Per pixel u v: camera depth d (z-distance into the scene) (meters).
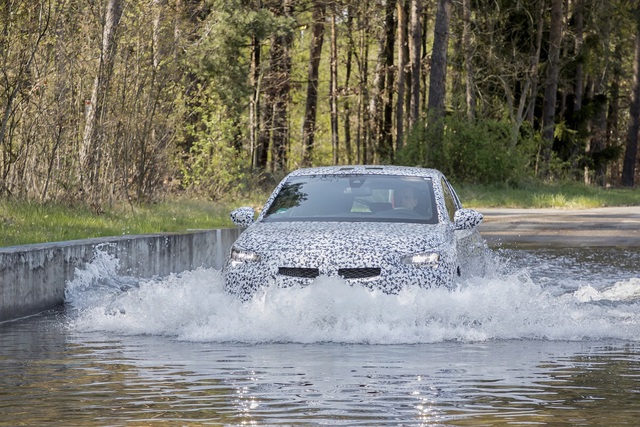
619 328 14.98
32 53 26.77
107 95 31.44
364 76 119.00
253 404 9.37
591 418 8.82
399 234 15.51
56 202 28.95
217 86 64.75
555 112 110.69
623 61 129.88
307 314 14.28
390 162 81.25
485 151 78.62
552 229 41.50
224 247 27.92
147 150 35.25
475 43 95.50
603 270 24.73
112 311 16.94
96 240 20.66
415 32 94.12
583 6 105.25
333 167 18.83
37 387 10.37
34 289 17.77
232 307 14.93
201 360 12.15
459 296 14.73
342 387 10.27
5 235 21.12
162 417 8.80
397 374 11.08
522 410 9.12
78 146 30.77
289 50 93.38
